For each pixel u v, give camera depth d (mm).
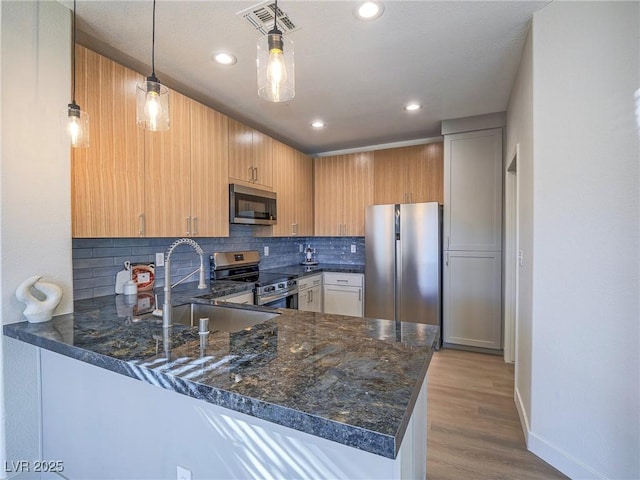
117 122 2039
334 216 4602
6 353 1516
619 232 1521
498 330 3439
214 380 921
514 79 2570
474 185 3494
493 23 1895
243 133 3209
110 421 1350
